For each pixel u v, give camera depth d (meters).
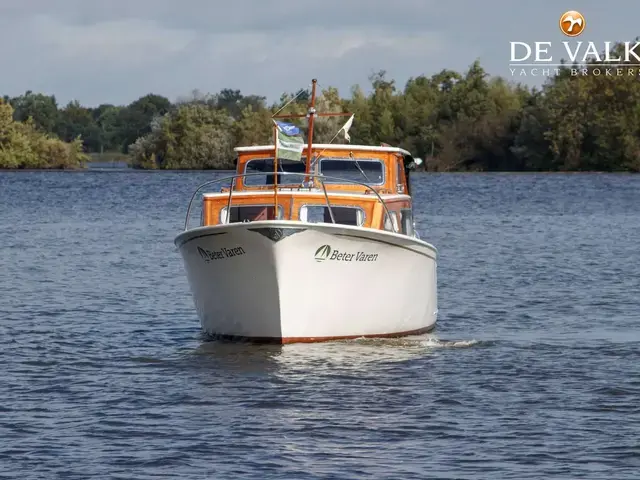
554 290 80.88
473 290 81.31
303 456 39.66
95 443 40.97
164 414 44.66
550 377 50.75
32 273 90.88
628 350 57.03
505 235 128.88
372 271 56.03
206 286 57.12
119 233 131.00
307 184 59.88
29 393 48.03
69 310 71.38
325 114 59.22
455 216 162.00
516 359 54.78
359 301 56.28
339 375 50.78
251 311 55.38
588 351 56.91
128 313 70.38
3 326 64.62
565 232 133.25
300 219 56.06
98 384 49.69
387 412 44.91
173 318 68.44
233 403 46.19
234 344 57.25
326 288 54.78
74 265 96.75
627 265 96.69
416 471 38.16
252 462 39.00
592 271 92.38
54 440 41.31
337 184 60.31
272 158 60.81
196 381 50.03
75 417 44.22
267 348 55.88
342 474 37.91
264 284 54.09
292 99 58.44
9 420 43.75
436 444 40.94
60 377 51.09
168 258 102.75
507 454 39.81
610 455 39.59
